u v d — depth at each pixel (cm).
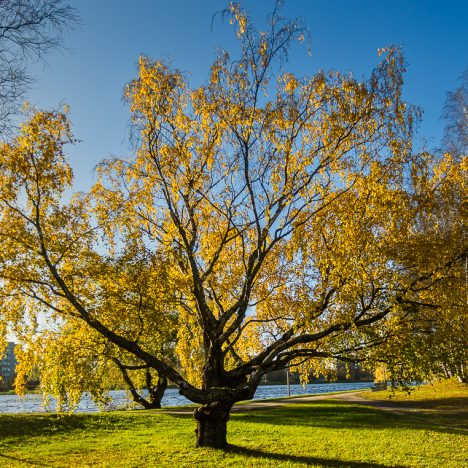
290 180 1457
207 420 1695
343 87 1416
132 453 1667
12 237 1289
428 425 2338
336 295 1415
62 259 1360
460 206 1475
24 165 1283
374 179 1405
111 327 1470
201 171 1532
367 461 1516
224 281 1741
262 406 3378
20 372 1345
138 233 1455
